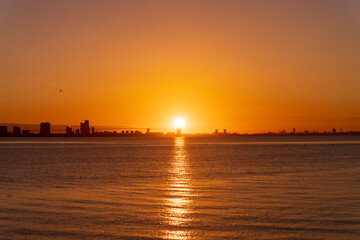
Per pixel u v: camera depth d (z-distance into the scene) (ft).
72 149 437.17
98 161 234.99
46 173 159.43
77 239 58.80
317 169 168.86
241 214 73.67
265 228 63.98
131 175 148.87
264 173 152.97
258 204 83.25
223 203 84.79
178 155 300.81
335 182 120.06
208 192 101.24
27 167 191.72
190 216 72.49
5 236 60.18
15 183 124.47
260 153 322.75
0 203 86.02
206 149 418.92
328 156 272.10
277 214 73.31
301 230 62.49
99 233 61.77
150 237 59.77
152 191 103.96
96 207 81.00
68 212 76.18
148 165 201.26
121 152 355.97
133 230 63.41
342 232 61.11
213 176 143.02
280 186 111.65
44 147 511.81
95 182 126.00
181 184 119.24
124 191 104.17
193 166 192.65
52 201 88.48
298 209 77.46
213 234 61.11
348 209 76.89
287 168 175.83
